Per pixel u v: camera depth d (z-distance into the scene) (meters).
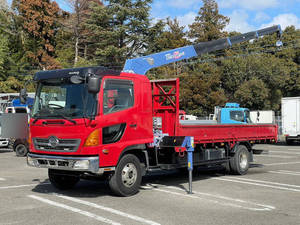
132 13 36.44
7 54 41.47
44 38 44.59
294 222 6.16
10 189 9.17
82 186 9.71
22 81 41.19
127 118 8.27
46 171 12.74
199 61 42.09
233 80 42.19
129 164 8.31
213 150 11.05
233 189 9.22
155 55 12.73
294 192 8.84
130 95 8.45
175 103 9.72
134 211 6.83
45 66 43.09
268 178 11.14
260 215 6.62
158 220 6.21
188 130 9.86
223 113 16.59
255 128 12.52
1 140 19.69
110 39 37.06
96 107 7.61
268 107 42.53
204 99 38.12
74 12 45.06
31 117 8.32
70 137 7.62
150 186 9.65
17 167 13.94
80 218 6.32
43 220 6.20
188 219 6.29
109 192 8.78
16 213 6.68
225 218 6.39
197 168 13.19
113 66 37.81
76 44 44.56
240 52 48.22
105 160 7.71
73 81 7.48
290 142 26.80
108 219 6.25
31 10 42.22
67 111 7.77
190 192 8.60
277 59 43.94
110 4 37.56
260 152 12.73
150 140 8.83
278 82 41.94
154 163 9.36
